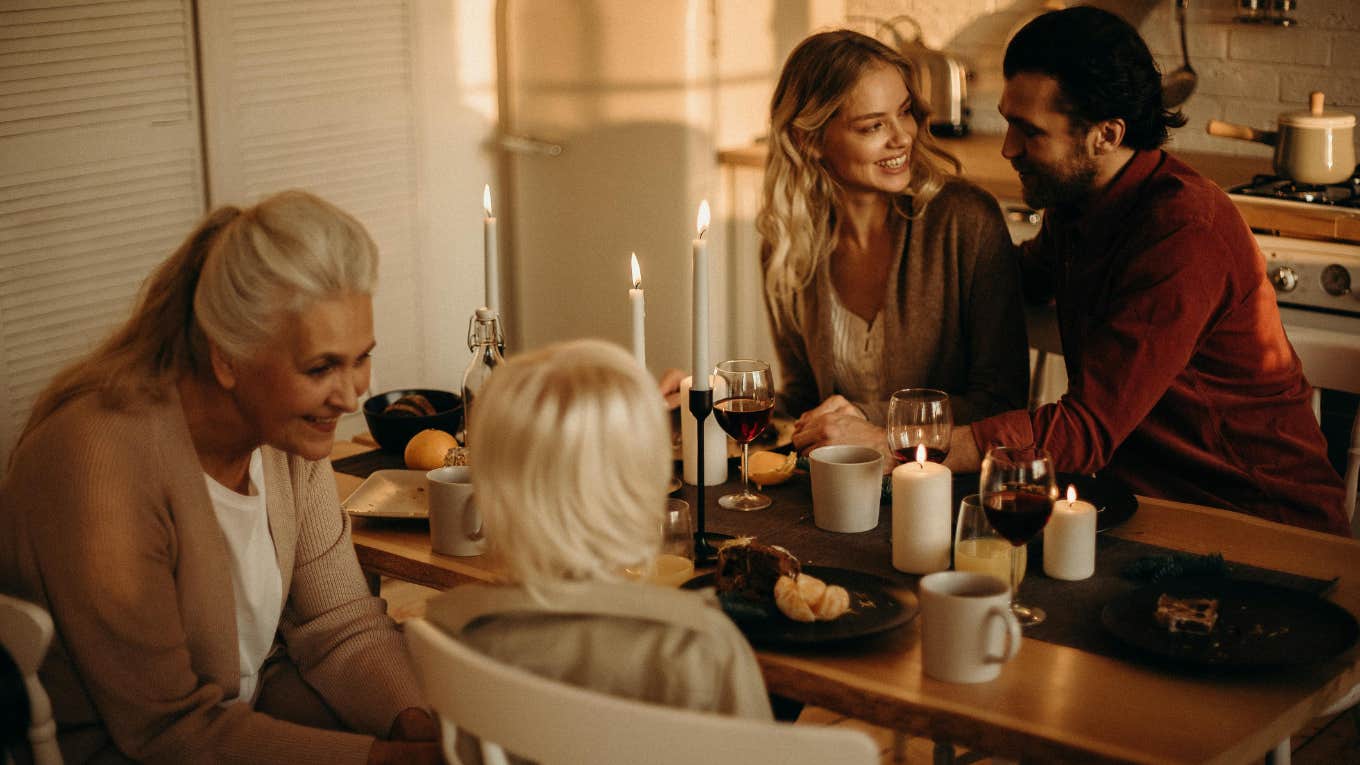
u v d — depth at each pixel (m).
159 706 1.48
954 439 1.99
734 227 3.73
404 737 1.63
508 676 1.09
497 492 1.11
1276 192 3.08
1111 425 2.01
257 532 1.65
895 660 1.41
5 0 2.98
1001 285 2.40
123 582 1.45
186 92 3.32
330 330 1.44
